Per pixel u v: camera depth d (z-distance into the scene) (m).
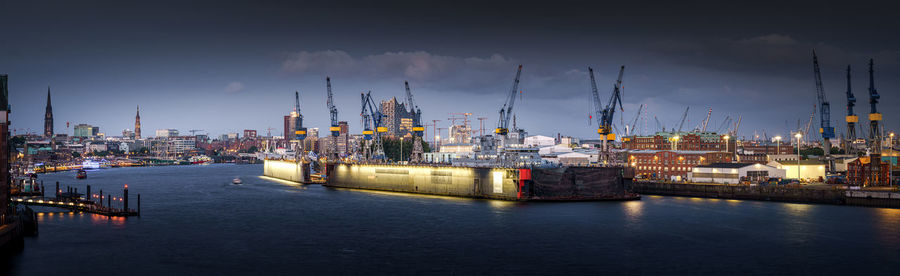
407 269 108.75
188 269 108.94
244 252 122.25
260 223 157.62
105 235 138.88
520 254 119.62
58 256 117.44
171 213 177.88
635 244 127.94
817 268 108.38
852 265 110.12
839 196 184.62
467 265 111.44
